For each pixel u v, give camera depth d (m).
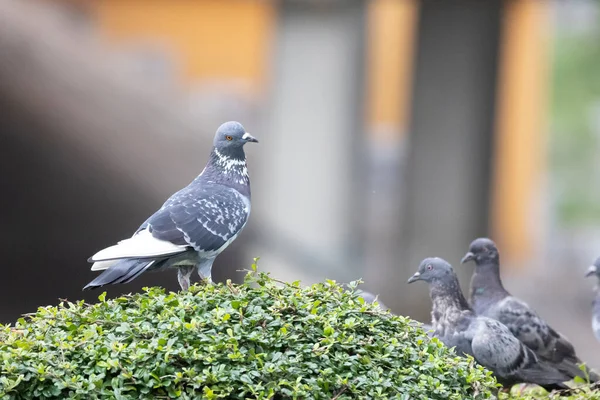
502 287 10.01
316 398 6.34
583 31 34.59
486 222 22.98
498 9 22.27
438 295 8.98
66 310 7.08
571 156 35.34
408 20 26.41
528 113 29.38
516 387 9.82
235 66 24.45
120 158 16.30
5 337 6.81
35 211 16.05
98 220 16.28
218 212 8.38
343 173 23.06
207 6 23.95
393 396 6.55
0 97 15.71
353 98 23.11
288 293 7.18
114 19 22.91
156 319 6.77
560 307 26.28
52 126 15.91
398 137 26.97
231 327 6.66
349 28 22.80
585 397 8.73
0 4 16.11
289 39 22.80
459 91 22.53
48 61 16.12
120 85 17.05
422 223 22.95
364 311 7.16
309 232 22.78
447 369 6.94
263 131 23.72
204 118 18.78
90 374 6.35
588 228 35.00
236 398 6.33
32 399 6.30
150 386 6.26
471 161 22.77
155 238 8.00
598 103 35.12
